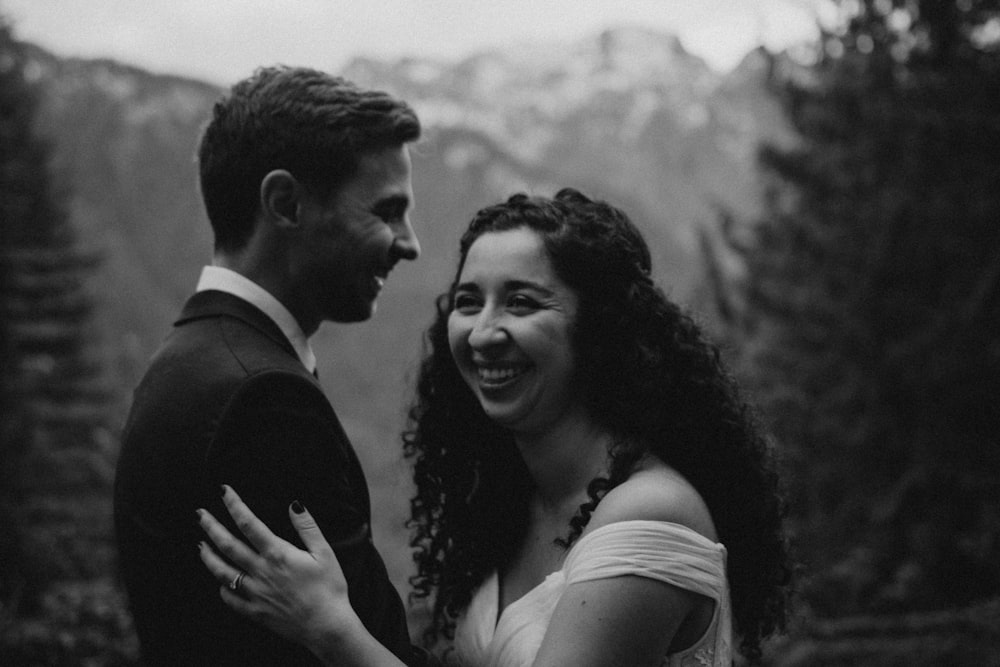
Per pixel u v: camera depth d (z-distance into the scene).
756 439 2.21
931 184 10.91
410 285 137.50
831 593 9.75
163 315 109.25
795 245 15.63
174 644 2.02
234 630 1.97
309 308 2.29
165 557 2.01
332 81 2.28
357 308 2.32
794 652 6.93
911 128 11.05
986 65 10.38
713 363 2.17
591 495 2.03
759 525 2.17
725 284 17.16
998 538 9.16
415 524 2.49
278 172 2.20
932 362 10.07
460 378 2.44
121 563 2.11
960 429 9.95
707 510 2.03
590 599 1.86
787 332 14.54
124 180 145.12
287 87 2.24
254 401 2.01
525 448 2.19
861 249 12.61
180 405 2.04
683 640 1.94
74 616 4.79
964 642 6.82
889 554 10.16
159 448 2.04
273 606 1.90
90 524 14.44
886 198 11.68
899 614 9.09
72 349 24.36
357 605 2.02
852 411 11.52
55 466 15.66
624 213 2.21
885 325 11.29
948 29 11.12
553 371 2.07
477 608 2.25
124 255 127.19
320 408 2.09
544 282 2.08
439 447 2.45
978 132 9.99
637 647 1.85
